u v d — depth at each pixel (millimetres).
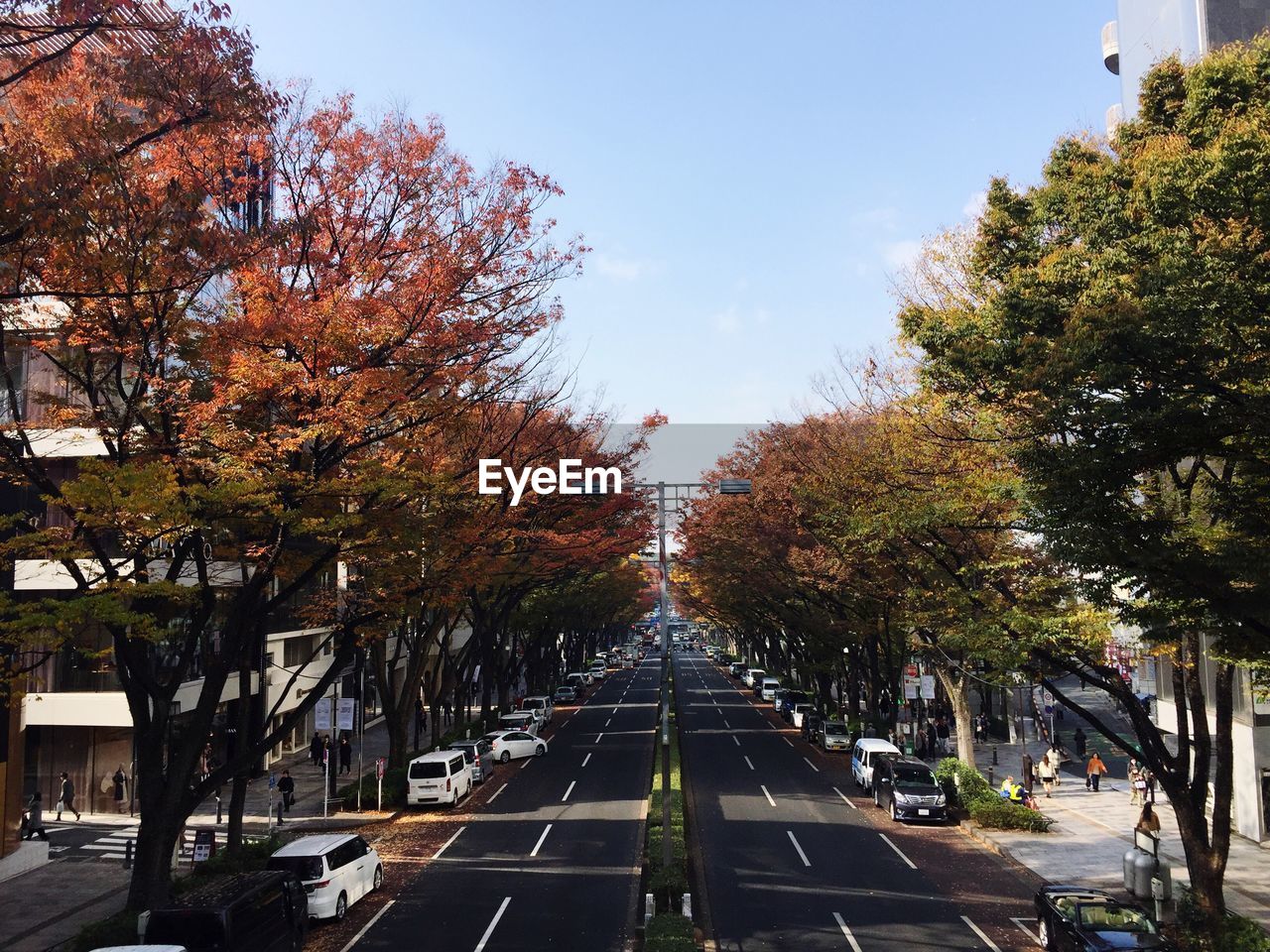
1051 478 10961
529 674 61156
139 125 10727
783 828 24953
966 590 17609
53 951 15352
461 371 15797
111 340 13742
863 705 60812
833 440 25922
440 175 16219
